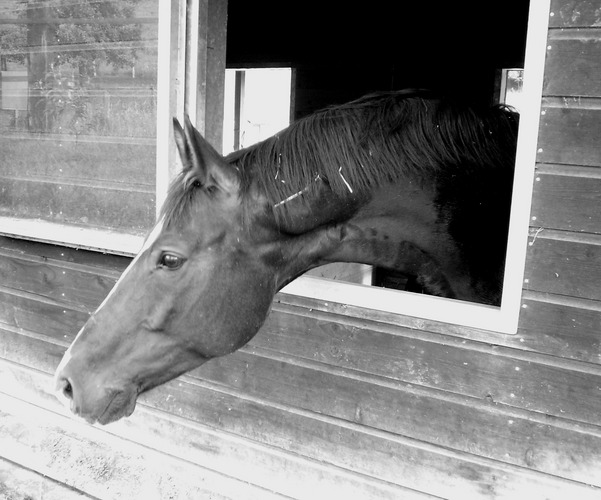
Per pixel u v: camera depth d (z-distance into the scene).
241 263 1.52
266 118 6.77
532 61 1.54
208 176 1.46
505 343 1.70
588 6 1.47
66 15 2.43
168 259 1.47
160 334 1.52
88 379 1.51
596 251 1.54
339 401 2.05
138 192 2.32
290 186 1.55
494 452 1.77
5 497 2.79
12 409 3.05
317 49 4.94
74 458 2.72
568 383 1.62
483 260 1.91
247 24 5.06
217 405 2.36
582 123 1.51
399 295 1.85
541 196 1.58
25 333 2.93
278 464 2.23
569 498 1.66
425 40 4.41
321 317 2.05
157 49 2.17
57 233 2.54
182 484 2.43
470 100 1.86
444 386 1.83
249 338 1.58
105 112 2.37
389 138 1.66
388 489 1.98
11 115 2.70
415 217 1.74
